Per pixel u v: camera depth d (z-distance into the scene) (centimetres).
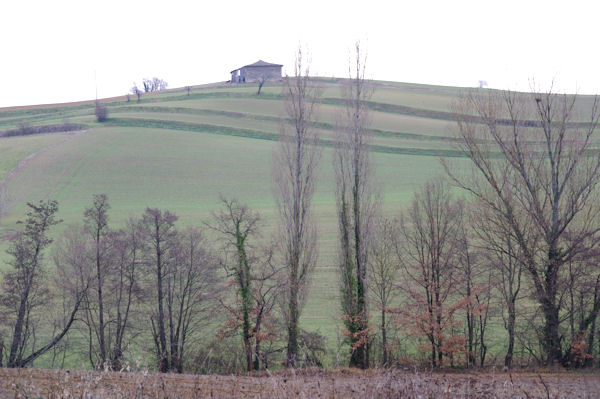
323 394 2264
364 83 8294
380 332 8431
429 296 8444
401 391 2275
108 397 2162
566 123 6938
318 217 16162
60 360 9356
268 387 2759
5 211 17362
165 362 8131
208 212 17088
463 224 8806
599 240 6681
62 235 13162
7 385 2448
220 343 8269
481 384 2689
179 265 9625
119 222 15912
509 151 6950
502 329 9275
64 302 9906
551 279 6862
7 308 9500
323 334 8850
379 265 8562
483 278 8850
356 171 8006
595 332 7038
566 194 6906
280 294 8269
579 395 3022
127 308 9494
